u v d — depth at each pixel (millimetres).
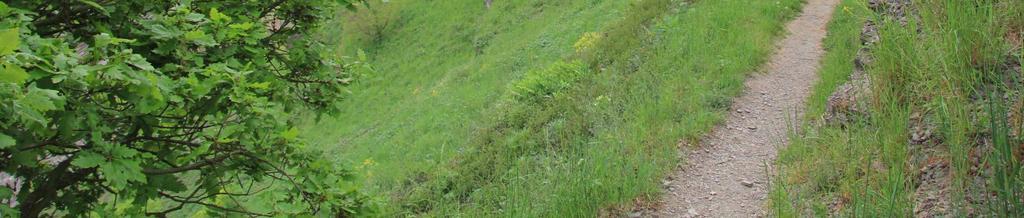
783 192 7020
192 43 4973
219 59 5395
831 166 7000
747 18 16828
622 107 12047
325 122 30812
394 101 31859
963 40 6020
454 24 38156
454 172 11016
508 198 8086
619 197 7758
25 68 3391
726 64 13422
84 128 4062
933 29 6680
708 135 10055
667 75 13438
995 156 4602
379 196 5930
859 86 7953
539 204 7598
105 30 4727
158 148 4867
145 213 4945
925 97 6641
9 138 3066
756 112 11164
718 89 12258
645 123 10586
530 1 35469
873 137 6801
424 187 11008
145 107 3955
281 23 7078
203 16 5004
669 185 8367
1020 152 4832
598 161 8305
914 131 6457
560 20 29672
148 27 4730
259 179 5207
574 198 7438
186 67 4805
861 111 7707
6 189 3930
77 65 3521
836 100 8758
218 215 5133
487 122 15484
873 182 6117
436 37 38219
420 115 24422
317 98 6379
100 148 3965
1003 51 5855
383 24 41906
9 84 2822
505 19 35469
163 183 4840
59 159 5129
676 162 8969
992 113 4793
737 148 9555
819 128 8445
